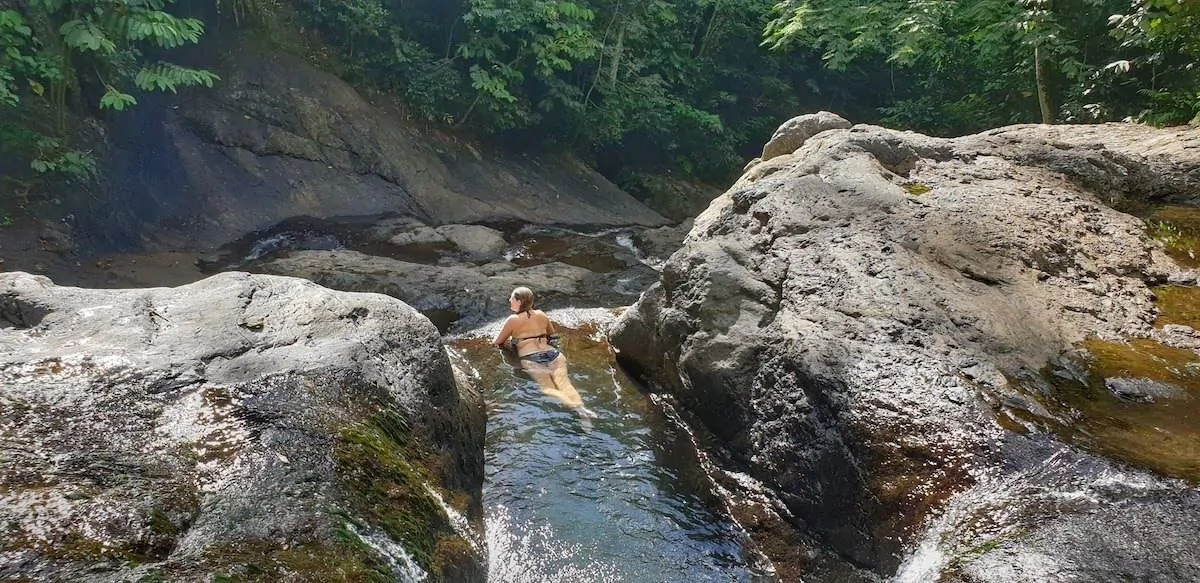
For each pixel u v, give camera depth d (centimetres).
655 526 411
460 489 398
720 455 468
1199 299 490
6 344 348
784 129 848
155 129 994
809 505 394
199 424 312
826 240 519
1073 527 273
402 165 1158
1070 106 1136
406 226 1027
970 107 1455
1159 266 530
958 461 332
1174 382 384
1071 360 402
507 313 723
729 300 500
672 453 482
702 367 481
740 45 1800
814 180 595
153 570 230
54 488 254
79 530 240
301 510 278
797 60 1889
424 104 1237
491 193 1218
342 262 831
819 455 391
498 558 376
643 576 374
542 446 481
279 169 1062
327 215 1048
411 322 440
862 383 385
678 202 1510
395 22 1280
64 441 285
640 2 1471
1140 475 296
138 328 380
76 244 824
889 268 470
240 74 1102
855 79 1966
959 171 664
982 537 287
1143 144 774
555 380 570
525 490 433
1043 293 471
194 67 1082
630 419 523
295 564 254
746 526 411
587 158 1512
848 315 442
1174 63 1068
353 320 424
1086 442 328
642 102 1516
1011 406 355
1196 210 634
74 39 794
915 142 702
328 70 1212
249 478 287
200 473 284
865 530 360
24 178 832
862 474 363
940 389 366
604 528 407
